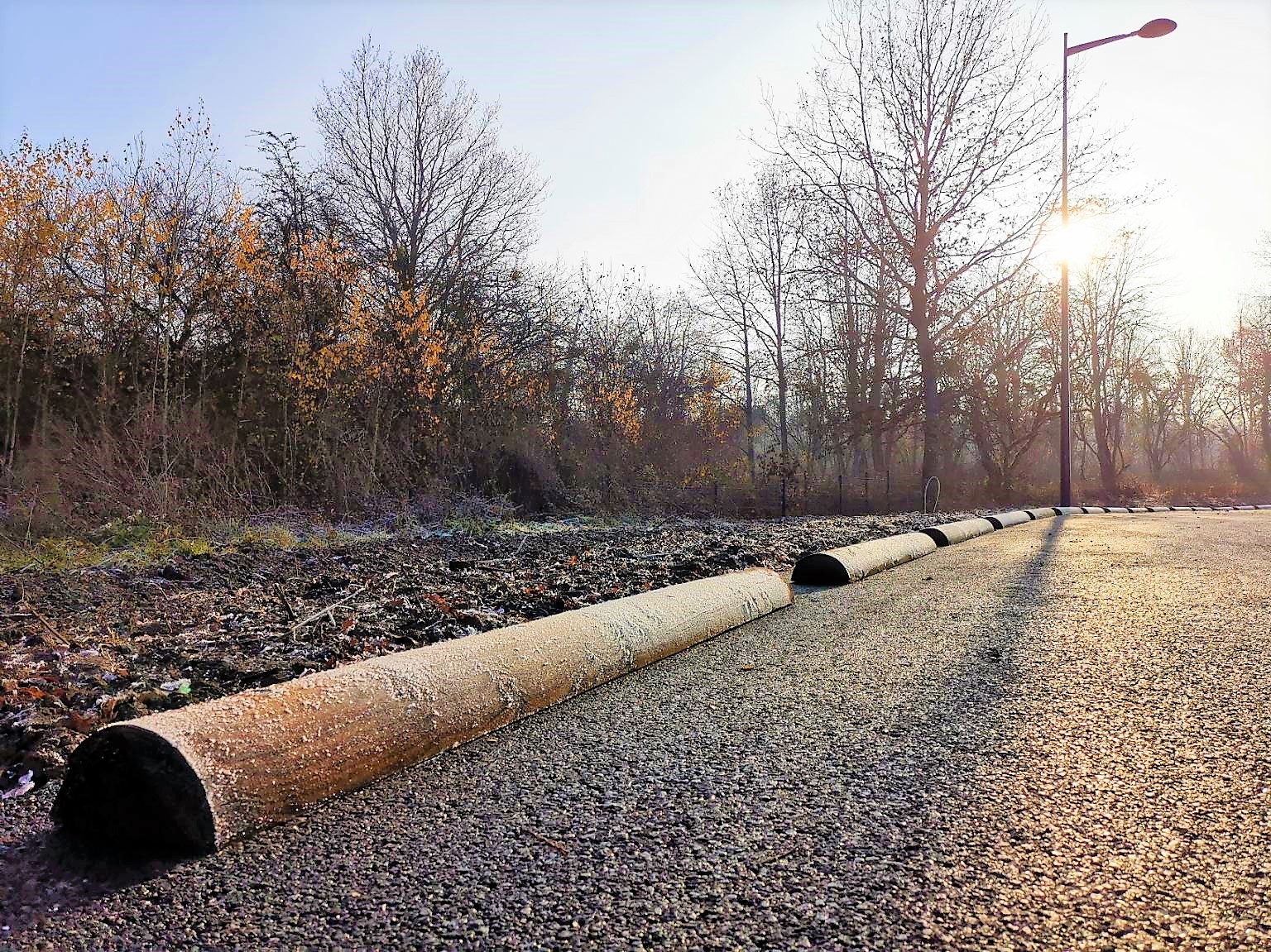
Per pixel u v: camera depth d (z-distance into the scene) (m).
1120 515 16.31
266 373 14.02
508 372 19.38
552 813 2.04
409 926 1.56
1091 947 1.42
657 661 3.61
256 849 1.89
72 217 13.80
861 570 6.11
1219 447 76.06
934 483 22.83
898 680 3.18
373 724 2.29
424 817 2.04
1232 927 1.47
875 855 1.77
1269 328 50.44
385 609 4.86
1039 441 38.16
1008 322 35.09
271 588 5.77
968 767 2.27
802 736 2.56
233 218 14.64
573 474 17.34
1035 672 3.22
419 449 14.47
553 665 2.99
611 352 22.38
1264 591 5.01
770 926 1.51
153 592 5.61
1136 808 1.98
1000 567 6.65
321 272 14.53
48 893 1.72
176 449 10.14
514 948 1.47
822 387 32.19
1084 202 25.62
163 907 1.65
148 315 14.25
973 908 1.55
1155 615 4.33
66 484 9.05
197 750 1.92
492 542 9.33
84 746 1.94
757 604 4.58
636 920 1.55
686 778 2.24
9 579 5.99
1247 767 2.22
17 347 13.27
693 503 18.16
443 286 20.55
